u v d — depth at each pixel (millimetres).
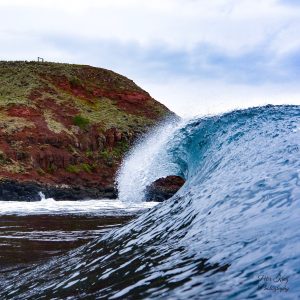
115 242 7801
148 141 15258
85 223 21359
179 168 13070
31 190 44781
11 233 17391
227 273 4312
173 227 6945
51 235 16656
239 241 5004
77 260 7723
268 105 12109
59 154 54875
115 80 87312
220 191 7105
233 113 12031
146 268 5469
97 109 73938
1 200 42625
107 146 63000
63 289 5922
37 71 80812
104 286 5371
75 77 81375
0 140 52656
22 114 61438
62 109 68000
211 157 10711
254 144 9273
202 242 5539
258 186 6551
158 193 45812
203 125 12531
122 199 15195
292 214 5199
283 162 7348
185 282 4430
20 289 6809
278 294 3564
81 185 52062
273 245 4555
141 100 82125
